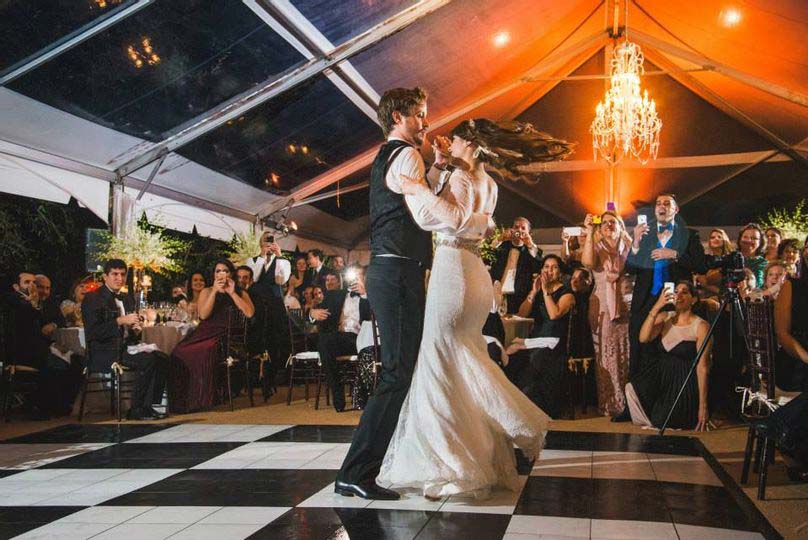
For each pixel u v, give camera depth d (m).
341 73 7.76
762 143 11.77
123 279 6.54
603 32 10.75
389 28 7.31
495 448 3.36
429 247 3.39
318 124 8.65
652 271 5.82
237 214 10.10
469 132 3.48
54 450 4.63
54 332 6.91
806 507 3.20
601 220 6.31
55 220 9.02
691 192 12.74
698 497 3.22
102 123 6.75
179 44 6.21
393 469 3.19
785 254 6.55
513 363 6.22
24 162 6.57
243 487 3.46
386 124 3.46
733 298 4.70
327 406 7.00
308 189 10.59
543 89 11.82
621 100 10.33
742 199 12.66
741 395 5.84
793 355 4.21
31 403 6.99
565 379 6.07
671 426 5.40
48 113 6.28
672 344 5.54
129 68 6.18
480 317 3.43
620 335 6.20
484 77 9.95
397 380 3.27
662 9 9.48
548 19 9.23
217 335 6.88
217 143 8.07
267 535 2.69
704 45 9.82
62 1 5.13
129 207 7.64
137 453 4.46
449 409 3.21
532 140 3.50
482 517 2.91
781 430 3.18
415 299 3.29
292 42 6.86
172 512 3.04
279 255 9.45
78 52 5.73
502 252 7.05
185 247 9.92
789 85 9.69
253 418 6.19
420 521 2.86
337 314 6.87
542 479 3.59
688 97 11.41
